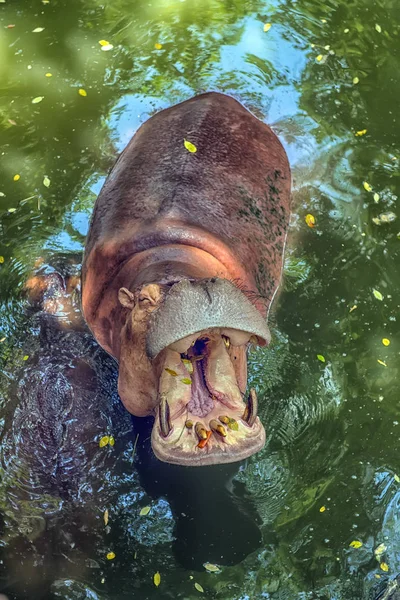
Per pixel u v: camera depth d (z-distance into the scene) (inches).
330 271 212.4
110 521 173.8
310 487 178.1
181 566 167.6
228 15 282.8
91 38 274.7
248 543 170.7
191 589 164.6
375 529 171.5
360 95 257.0
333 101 254.8
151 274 174.6
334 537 170.9
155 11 284.4
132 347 172.4
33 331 203.9
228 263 188.1
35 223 224.5
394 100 255.9
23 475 179.6
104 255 192.4
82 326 205.5
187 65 265.3
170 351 162.9
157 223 187.8
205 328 148.1
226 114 220.1
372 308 205.3
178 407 161.2
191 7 285.6
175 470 181.9
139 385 174.9
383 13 283.4
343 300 206.8
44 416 187.9
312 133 243.8
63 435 185.5
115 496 177.3
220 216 194.4
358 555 168.1
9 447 183.5
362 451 182.9
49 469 180.9
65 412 188.7
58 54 269.1
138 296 168.7
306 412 188.7
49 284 210.7
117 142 242.1
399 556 167.6
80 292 210.8
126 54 269.1
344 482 178.2
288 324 202.5
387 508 174.1
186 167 201.3
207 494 178.2
